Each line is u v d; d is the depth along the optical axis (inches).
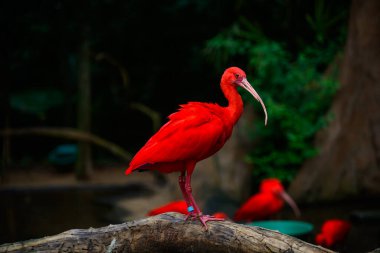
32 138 602.9
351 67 390.6
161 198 378.9
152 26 595.8
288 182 406.6
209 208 345.4
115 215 344.5
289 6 473.1
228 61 537.0
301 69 406.6
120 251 146.6
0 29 545.0
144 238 147.1
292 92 402.9
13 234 305.4
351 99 387.9
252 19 510.3
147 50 612.1
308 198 382.0
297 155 394.6
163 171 157.8
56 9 555.5
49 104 627.5
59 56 633.6
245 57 522.3
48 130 466.3
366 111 384.5
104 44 613.9
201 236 143.9
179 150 149.6
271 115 390.0
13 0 544.1
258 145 404.2
